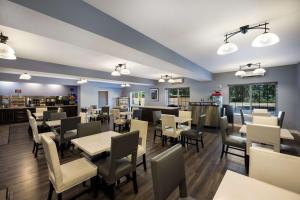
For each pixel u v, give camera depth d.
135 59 3.25
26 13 1.46
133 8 1.95
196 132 3.59
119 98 11.86
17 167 2.79
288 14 2.09
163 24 2.38
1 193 1.34
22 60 4.12
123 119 5.90
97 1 1.81
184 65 4.35
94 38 2.09
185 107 8.35
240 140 2.99
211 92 7.41
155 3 1.84
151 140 4.49
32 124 3.35
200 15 2.11
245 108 6.59
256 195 0.99
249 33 2.71
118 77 7.13
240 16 2.14
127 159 2.12
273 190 1.04
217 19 2.22
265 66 5.78
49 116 4.74
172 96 9.21
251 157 1.35
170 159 1.22
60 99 8.83
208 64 5.36
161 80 7.36
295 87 5.38
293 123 5.43
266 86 6.12
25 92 7.87
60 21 1.62
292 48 3.57
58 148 3.58
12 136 4.89
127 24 2.38
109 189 2.10
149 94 10.18
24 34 2.59
